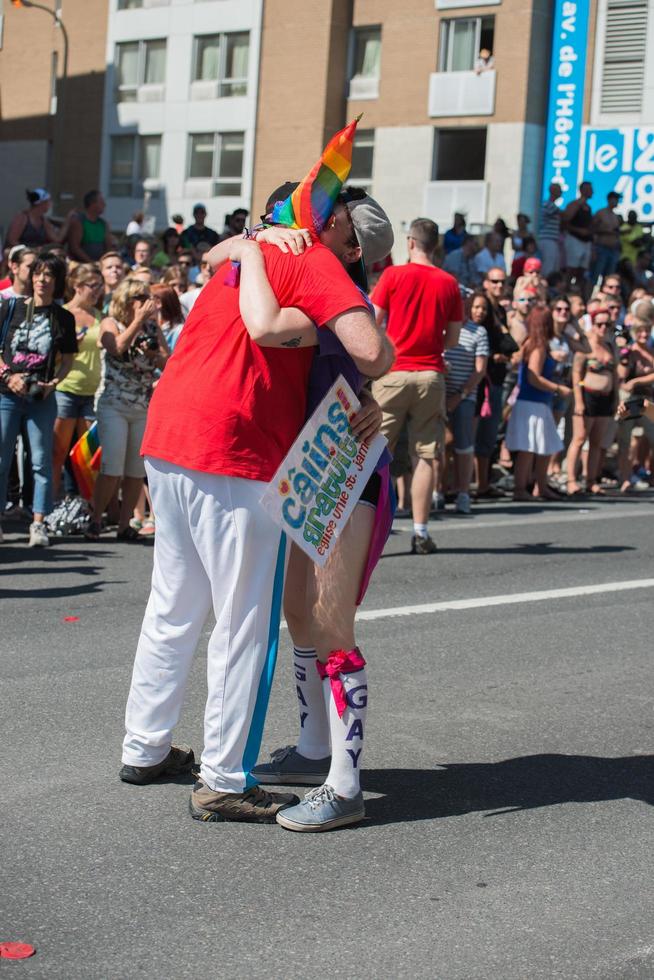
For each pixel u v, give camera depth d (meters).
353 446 3.89
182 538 3.97
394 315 8.87
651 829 4.12
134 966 3.08
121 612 6.97
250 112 37.22
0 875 3.55
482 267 20.14
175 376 3.91
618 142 31.50
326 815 3.97
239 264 3.82
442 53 34.25
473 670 5.95
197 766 4.38
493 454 13.72
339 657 3.99
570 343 13.44
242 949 3.19
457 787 4.41
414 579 8.24
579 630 6.93
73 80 41.09
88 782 4.29
